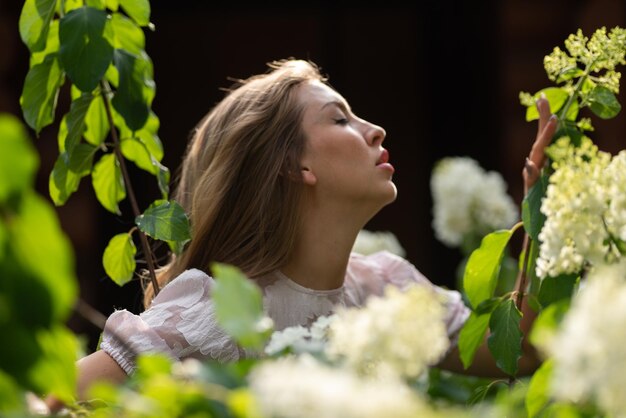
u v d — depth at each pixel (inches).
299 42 341.4
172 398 57.1
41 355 53.7
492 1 331.0
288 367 54.0
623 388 53.4
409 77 341.7
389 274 130.6
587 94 104.4
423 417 51.1
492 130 333.7
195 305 110.7
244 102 121.5
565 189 73.2
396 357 57.9
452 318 126.6
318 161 115.2
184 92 339.0
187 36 339.3
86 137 118.1
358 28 342.6
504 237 100.8
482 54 333.1
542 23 328.2
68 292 52.5
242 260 118.1
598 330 53.6
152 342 107.7
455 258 335.0
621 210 72.7
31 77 111.3
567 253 74.4
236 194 119.0
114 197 120.0
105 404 70.6
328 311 118.2
